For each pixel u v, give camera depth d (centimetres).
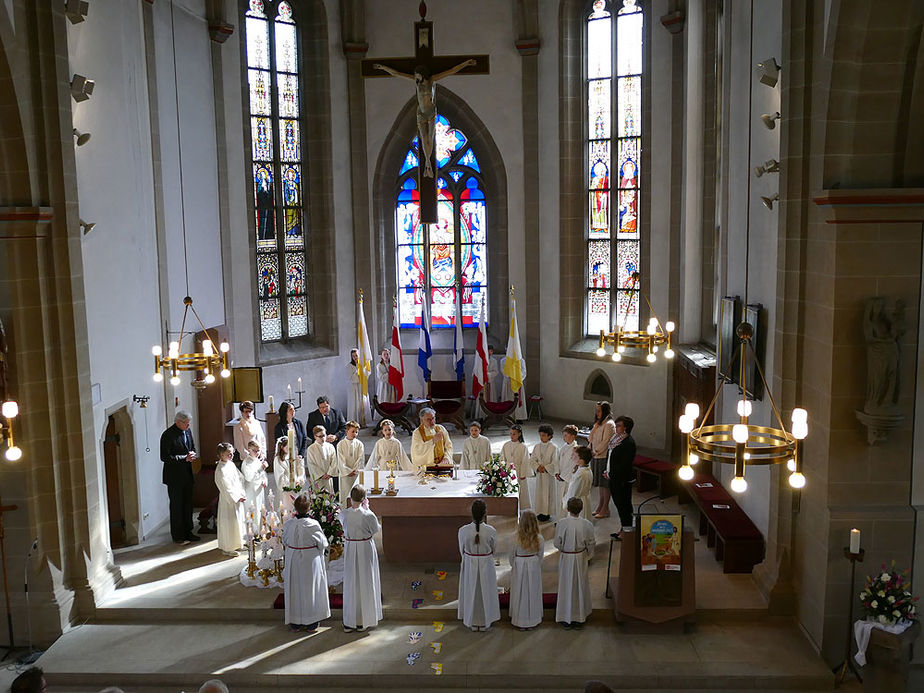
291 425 1617
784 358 1225
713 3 1820
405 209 2319
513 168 2228
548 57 2148
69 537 1293
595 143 2155
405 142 2269
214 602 1309
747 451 877
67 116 1250
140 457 1570
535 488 1609
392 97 2230
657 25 1967
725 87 1623
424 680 1135
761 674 1122
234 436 1819
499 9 2175
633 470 1603
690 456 909
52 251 1248
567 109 2147
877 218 1077
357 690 1133
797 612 1248
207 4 1900
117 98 1492
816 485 1170
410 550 1450
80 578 1298
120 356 1485
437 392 2233
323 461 1580
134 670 1157
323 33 2156
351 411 2206
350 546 1240
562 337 2233
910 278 1088
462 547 1238
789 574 1255
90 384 1312
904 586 1067
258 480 1571
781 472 1243
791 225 1191
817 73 1133
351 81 2211
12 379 1230
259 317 2128
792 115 1165
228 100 1980
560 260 2208
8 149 1202
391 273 2331
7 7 1155
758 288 1385
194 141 1848
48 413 1252
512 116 2206
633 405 2095
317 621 1249
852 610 1120
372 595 1246
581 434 1898
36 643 1243
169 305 1711
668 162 1983
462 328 2345
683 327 1930
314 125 2191
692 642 1205
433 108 1709
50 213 1230
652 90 1992
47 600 1244
